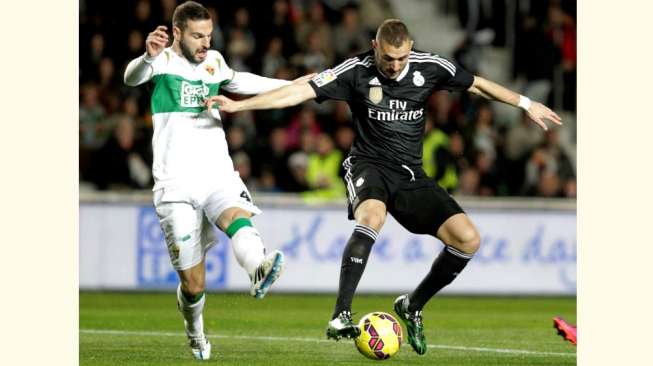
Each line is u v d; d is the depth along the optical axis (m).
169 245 24.55
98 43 54.09
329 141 50.50
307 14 59.62
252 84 25.55
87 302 41.22
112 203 45.53
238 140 50.44
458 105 54.62
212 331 32.34
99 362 25.00
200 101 24.62
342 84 25.20
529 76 61.06
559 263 46.69
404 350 28.22
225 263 44.78
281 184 50.44
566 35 61.06
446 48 65.25
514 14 63.75
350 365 24.78
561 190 53.09
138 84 24.41
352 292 23.69
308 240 45.88
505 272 46.31
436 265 25.70
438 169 50.03
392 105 25.27
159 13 54.75
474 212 46.25
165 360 25.39
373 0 64.75
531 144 56.09
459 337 31.27
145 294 44.84
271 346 28.53
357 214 24.52
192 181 24.31
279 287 45.75
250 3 57.34
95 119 52.84
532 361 25.84
